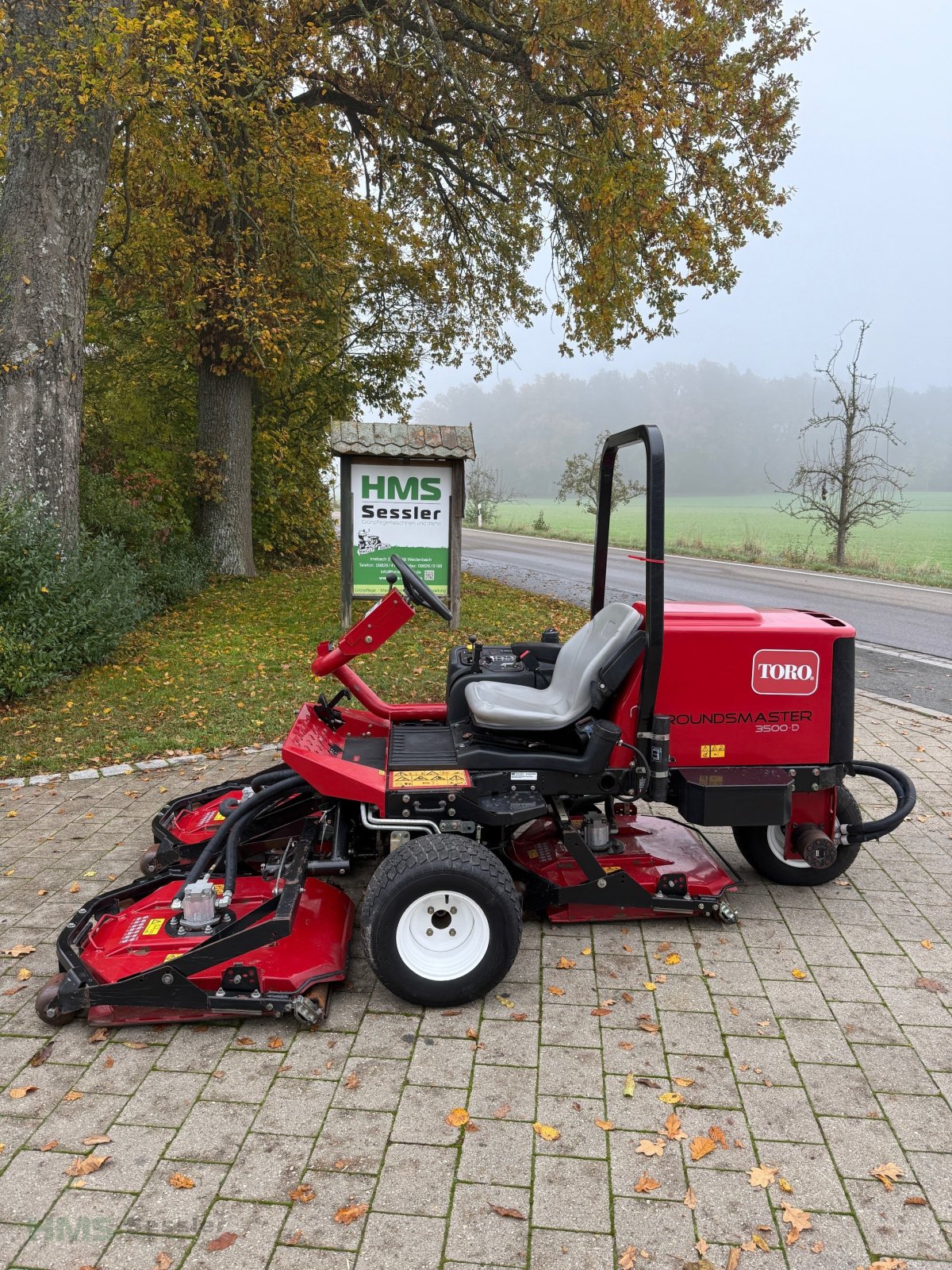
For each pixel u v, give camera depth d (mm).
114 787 5887
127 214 11945
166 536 13703
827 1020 3297
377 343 18719
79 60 8578
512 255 17766
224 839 3701
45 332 9094
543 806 3615
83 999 3201
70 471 9453
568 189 15047
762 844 4301
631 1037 3203
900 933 3938
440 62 12797
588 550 26641
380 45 13977
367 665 8945
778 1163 2602
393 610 4051
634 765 3789
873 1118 2787
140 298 14648
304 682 8328
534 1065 3049
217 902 3465
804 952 3773
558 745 3998
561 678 4254
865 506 22344
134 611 10391
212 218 13258
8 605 8156
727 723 3863
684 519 62875
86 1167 2574
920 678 9289
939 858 4754
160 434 15133
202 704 7594
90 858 4770
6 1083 2982
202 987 3230
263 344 12477
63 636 8422
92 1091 2939
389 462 10688
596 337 16125
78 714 7402
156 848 4473
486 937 3305
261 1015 3289
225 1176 2561
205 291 13117
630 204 13211
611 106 12953
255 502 16578
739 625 3859
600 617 4246
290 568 17516
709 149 14438
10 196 9000
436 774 3639
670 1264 2262
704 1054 3104
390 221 16375
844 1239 2344
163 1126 2766
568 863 4027
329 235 14211
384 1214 2420
